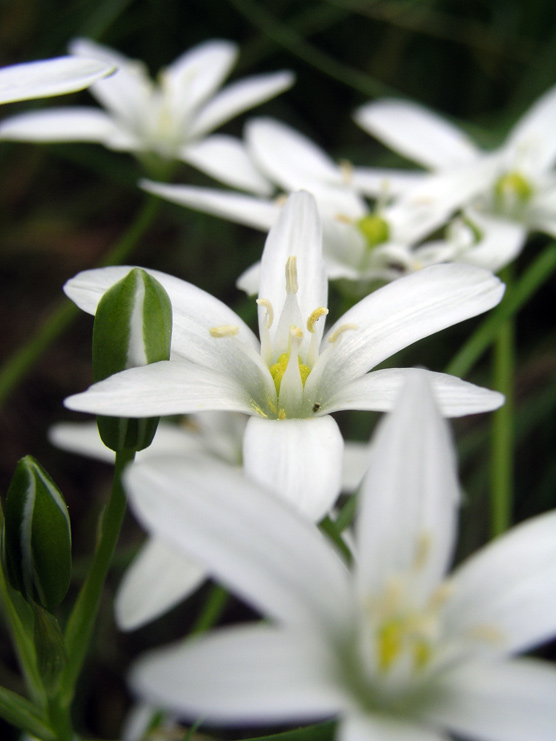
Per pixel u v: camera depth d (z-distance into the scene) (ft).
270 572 0.20
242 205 0.45
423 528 0.22
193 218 0.68
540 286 0.69
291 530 0.21
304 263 0.31
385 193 0.49
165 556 0.39
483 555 0.23
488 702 0.21
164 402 0.25
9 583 0.29
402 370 0.28
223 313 0.30
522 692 0.21
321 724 0.27
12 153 0.68
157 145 0.56
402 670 0.21
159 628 0.58
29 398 0.65
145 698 0.17
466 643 0.21
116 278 0.29
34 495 0.27
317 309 0.30
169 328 0.27
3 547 0.28
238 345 0.29
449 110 0.74
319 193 0.50
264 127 0.54
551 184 0.55
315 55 0.67
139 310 0.26
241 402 0.27
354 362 0.29
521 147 0.57
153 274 0.30
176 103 0.58
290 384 0.29
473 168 0.49
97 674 0.57
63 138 0.55
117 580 0.58
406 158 0.66
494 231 0.49
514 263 0.69
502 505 0.44
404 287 0.30
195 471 0.20
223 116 0.58
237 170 0.56
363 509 0.22
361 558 0.22
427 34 0.72
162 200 0.56
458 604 0.22
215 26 0.72
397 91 0.73
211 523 0.20
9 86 0.27
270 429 0.25
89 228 0.74
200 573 0.39
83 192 0.73
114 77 0.58
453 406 0.25
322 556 0.21
